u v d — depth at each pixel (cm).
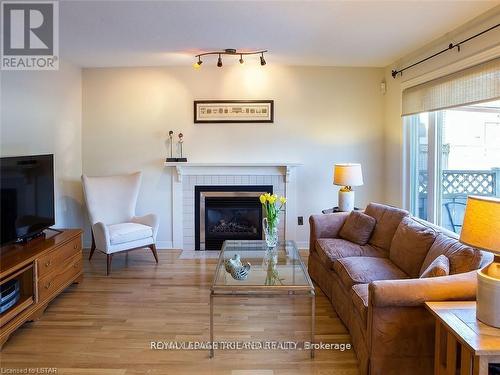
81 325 287
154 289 362
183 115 494
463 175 347
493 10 284
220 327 285
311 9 285
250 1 271
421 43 378
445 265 223
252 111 495
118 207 461
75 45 382
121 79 490
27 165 322
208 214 509
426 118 404
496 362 155
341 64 480
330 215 397
